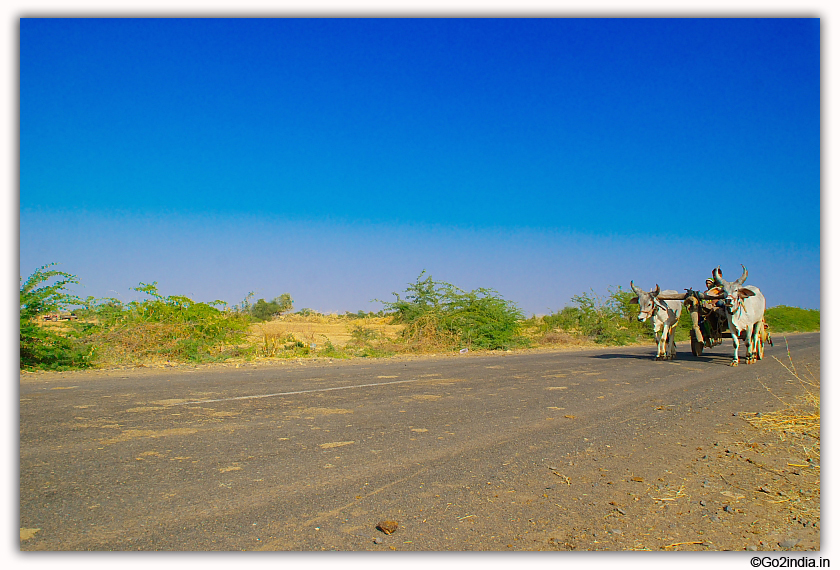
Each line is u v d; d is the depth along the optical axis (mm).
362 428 7305
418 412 8484
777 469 5992
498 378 12867
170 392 9922
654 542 4160
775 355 19922
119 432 6781
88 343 15328
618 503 4887
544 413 8672
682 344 30047
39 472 5234
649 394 10789
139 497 4668
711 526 4484
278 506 4562
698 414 8828
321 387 10906
